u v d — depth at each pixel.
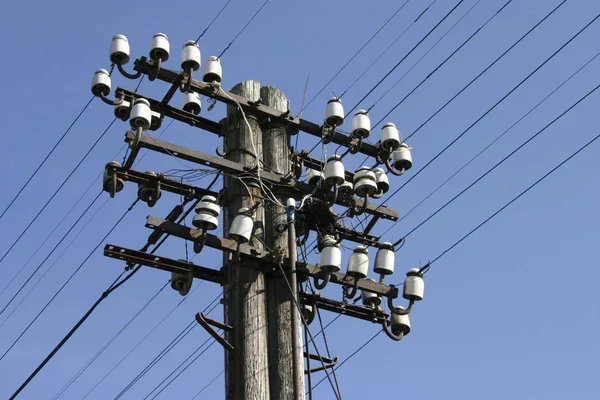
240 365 9.84
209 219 10.26
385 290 11.19
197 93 11.84
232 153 11.30
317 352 10.43
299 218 11.28
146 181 10.91
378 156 11.97
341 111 11.63
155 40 11.01
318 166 12.16
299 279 10.80
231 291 10.45
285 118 11.59
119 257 10.33
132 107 10.56
